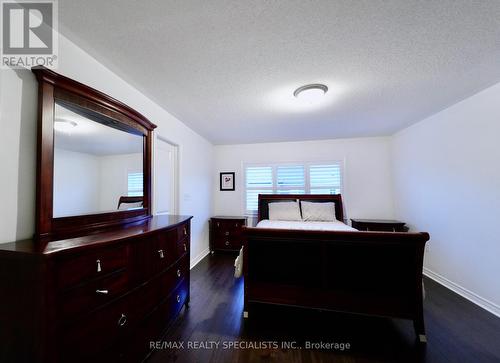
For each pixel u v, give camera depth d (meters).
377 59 1.61
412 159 3.31
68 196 1.32
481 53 1.53
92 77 1.55
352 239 1.78
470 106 2.29
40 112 1.16
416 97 2.30
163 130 2.55
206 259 3.69
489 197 2.10
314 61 1.63
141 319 1.34
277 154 4.45
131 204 1.87
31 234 1.15
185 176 3.17
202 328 1.80
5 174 1.05
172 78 1.86
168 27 1.27
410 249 1.72
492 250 2.06
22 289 0.87
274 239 1.91
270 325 1.85
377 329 1.80
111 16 1.18
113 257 1.15
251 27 1.28
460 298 2.30
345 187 4.14
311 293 1.86
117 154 1.73
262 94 2.20
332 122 3.16
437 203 2.79
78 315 0.97
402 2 1.10
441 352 1.54
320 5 1.12
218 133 3.71
